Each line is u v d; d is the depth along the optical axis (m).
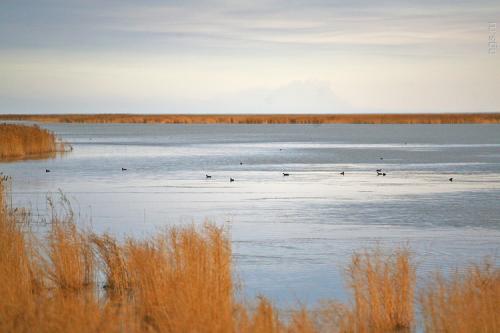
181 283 20.12
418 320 21.58
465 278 24.45
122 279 24.67
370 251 32.97
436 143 153.38
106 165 88.25
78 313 18.00
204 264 21.38
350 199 54.31
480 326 18.30
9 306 19.08
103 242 26.70
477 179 70.31
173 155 111.50
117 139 176.75
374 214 45.94
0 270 22.08
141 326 19.45
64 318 18.02
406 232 38.78
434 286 24.67
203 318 18.06
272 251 33.19
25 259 24.39
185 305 18.66
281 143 157.62
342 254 32.44
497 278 21.73
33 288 23.75
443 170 81.69
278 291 25.70
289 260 31.11
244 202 52.53
